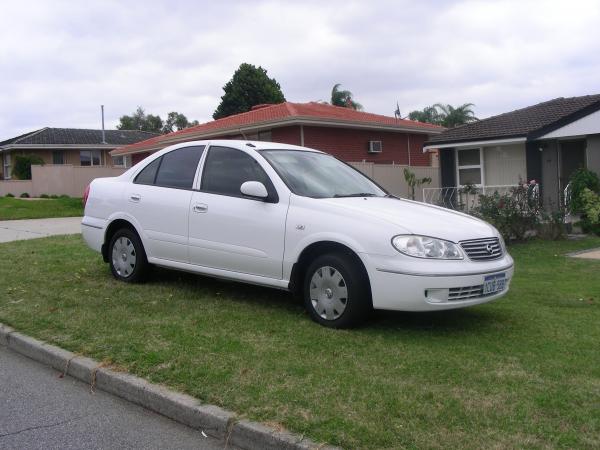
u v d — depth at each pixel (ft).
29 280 25.22
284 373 14.46
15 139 127.34
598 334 17.67
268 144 22.24
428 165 84.17
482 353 15.88
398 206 19.53
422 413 12.24
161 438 12.57
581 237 41.91
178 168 22.95
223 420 12.37
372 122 73.00
